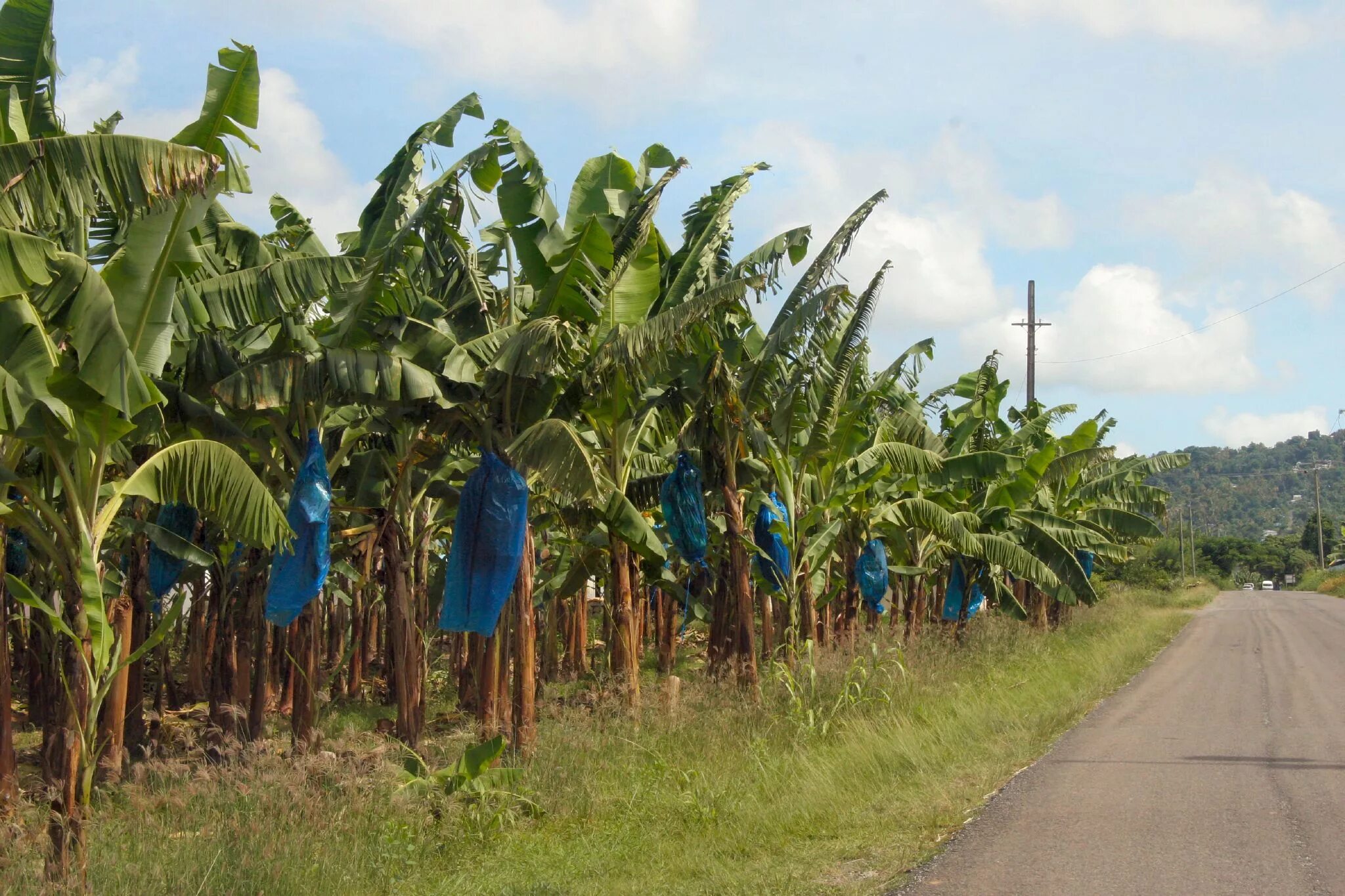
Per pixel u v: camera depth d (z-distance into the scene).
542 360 10.26
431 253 11.84
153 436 10.83
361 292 10.30
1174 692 15.76
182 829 8.20
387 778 8.94
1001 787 9.00
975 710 12.20
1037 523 23.53
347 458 14.13
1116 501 31.00
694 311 10.25
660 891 6.71
